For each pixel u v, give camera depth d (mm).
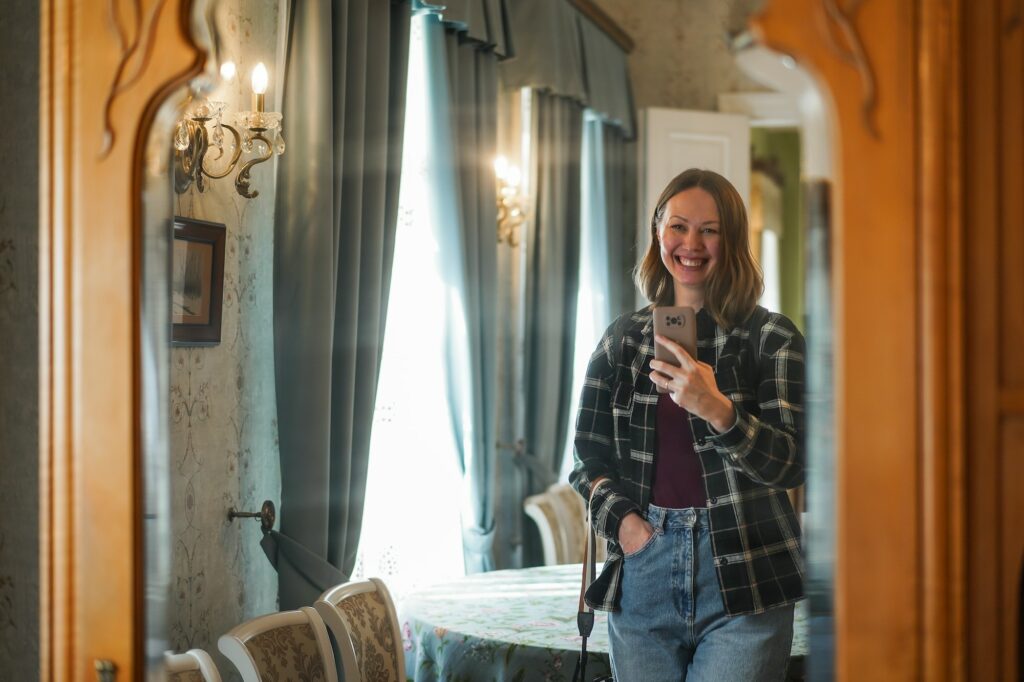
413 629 1773
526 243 2914
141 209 875
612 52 2738
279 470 2010
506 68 2725
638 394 1373
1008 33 707
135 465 875
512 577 2109
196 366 1756
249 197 1814
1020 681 713
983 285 710
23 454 1099
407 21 2275
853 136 710
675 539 1302
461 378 2566
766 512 1293
